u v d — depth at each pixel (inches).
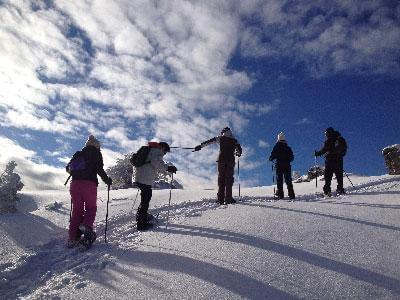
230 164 387.5
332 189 465.4
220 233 260.8
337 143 431.5
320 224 267.6
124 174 611.5
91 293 189.5
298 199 417.4
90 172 281.4
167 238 262.5
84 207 289.0
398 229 247.1
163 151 318.3
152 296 178.5
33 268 238.4
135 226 309.3
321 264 199.3
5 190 332.8
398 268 189.3
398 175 520.1
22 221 308.5
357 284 177.0
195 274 196.5
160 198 414.9
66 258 251.3
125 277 204.1
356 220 275.1
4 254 255.6
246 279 186.4
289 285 179.3
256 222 280.2
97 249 262.1
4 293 207.6
